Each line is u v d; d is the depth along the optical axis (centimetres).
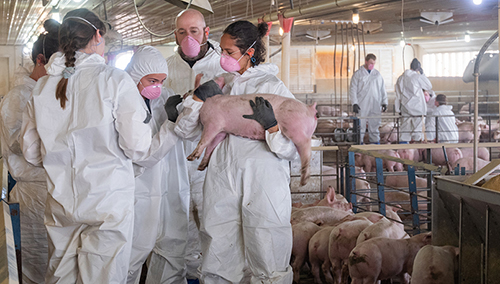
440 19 986
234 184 259
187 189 318
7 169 354
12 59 2028
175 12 1038
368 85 1045
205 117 255
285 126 249
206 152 269
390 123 1102
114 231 233
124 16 1102
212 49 367
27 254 332
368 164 748
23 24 1390
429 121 993
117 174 239
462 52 1816
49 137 231
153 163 272
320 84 1728
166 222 308
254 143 259
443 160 779
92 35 242
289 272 265
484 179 265
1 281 133
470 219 253
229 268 264
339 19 1034
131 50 485
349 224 329
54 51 301
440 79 1625
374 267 287
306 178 250
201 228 266
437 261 256
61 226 241
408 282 308
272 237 256
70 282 240
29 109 239
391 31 1267
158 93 280
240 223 264
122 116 234
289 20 717
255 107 247
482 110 1378
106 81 233
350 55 1756
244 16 1094
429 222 431
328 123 1077
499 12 286
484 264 247
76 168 231
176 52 377
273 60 1719
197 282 346
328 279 342
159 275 307
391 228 320
